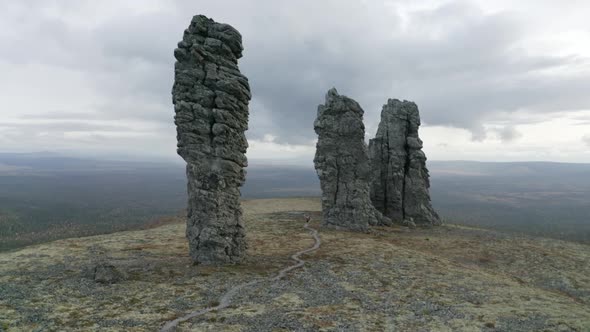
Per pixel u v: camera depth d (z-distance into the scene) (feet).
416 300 118.01
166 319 96.58
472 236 242.99
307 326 94.73
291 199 432.25
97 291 116.57
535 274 166.71
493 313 107.04
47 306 102.63
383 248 192.65
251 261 158.61
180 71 147.02
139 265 145.79
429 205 298.56
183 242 195.72
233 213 153.99
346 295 121.08
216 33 149.48
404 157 291.79
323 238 213.87
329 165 254.68
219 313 101.76
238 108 153.48
